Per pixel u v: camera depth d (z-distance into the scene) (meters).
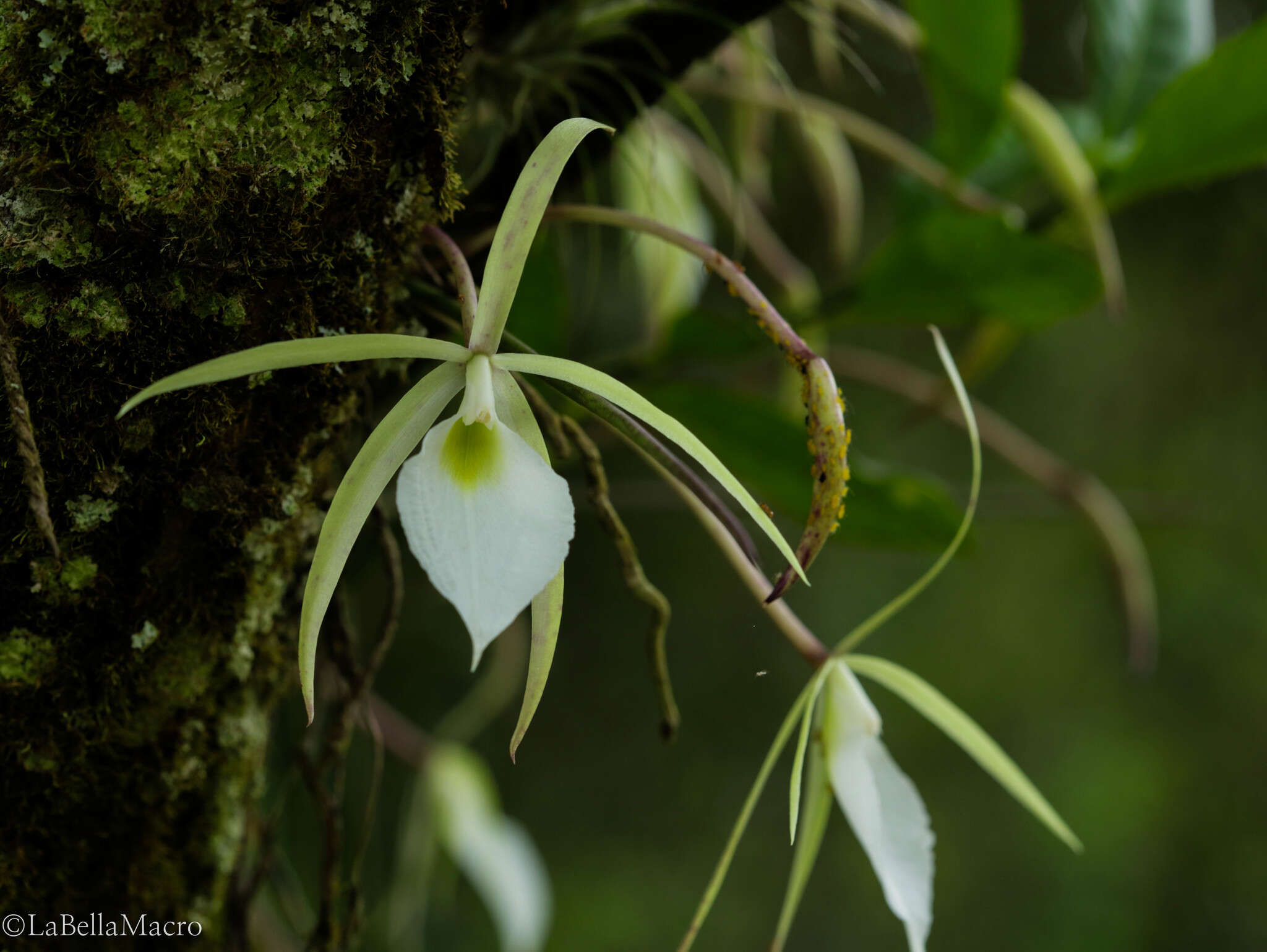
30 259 0.56
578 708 2.74
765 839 2.76
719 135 1.22
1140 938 2.63
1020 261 0.68
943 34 0.74
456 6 0.57
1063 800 2.76
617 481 2.33
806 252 1.45
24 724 0.58
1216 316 2.45
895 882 0.61
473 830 0.96
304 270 0.58
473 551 0.54
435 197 0.59
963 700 2.84
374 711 0.97
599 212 0.60
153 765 0.60
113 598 0.58
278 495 0.59
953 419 0.91
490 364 0.55
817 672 0.61
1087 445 2.68
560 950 2.55
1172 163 0.76
